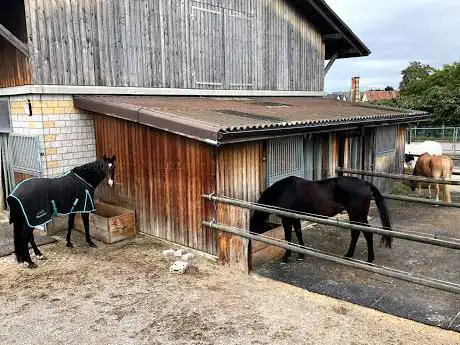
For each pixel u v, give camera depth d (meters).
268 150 7.41
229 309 4.74
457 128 24.72
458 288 4.13
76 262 6.11
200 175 6.31
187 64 9.34
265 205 6.24
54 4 6.98
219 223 6.10
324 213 6.29
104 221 6.85
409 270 5.95
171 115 6.11
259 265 6.06
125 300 4.95
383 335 4.21
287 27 12.12
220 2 9.98
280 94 12.15
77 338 4.15
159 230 7.06
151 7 8.51
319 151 9.05
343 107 11.52
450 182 7.81
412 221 8.67
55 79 7.08
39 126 7.05
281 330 4.30
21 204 5.60
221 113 7.10
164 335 4.21
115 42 7.94
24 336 4.20
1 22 7.30
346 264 4.92
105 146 7.68
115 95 8.00
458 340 4.12
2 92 7.47
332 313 4.68
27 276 5.61
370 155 10.80
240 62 10.70
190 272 5.77
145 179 7.13
